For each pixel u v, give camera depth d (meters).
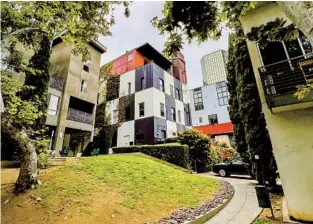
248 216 6.38
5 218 5.29
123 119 23.33
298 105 6.04
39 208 5.70
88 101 20.69
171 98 24.84
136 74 24.02
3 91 7.22
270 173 9.06
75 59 20.00
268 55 7.42
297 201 5.90
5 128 6.80
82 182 7.33
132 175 8.80
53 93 17.14
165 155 15.38
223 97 33.34
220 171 15.33
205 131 31.98
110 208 5.91
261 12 7.64
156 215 5.93
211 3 4.14
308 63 5.90
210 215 6.45
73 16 6.86
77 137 21.81
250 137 9.66
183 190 8.38
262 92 7.16
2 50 7.41
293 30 3.98
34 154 7.25
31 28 7.38
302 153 6.07
